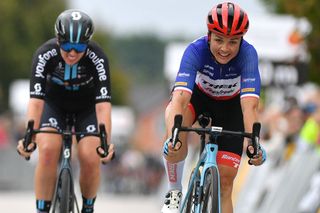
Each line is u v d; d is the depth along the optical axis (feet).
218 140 58.95
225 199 58.49
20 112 299.58
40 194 64.44
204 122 59.21
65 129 67.00
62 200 61.00
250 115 57.36
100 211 124.26
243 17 55.42
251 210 94.68
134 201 166.81
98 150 61.57
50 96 66.69
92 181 64.69
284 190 87.30
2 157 173.58
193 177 59.11
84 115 67.15
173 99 57.47
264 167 93.40
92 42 65.10
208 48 58.23
